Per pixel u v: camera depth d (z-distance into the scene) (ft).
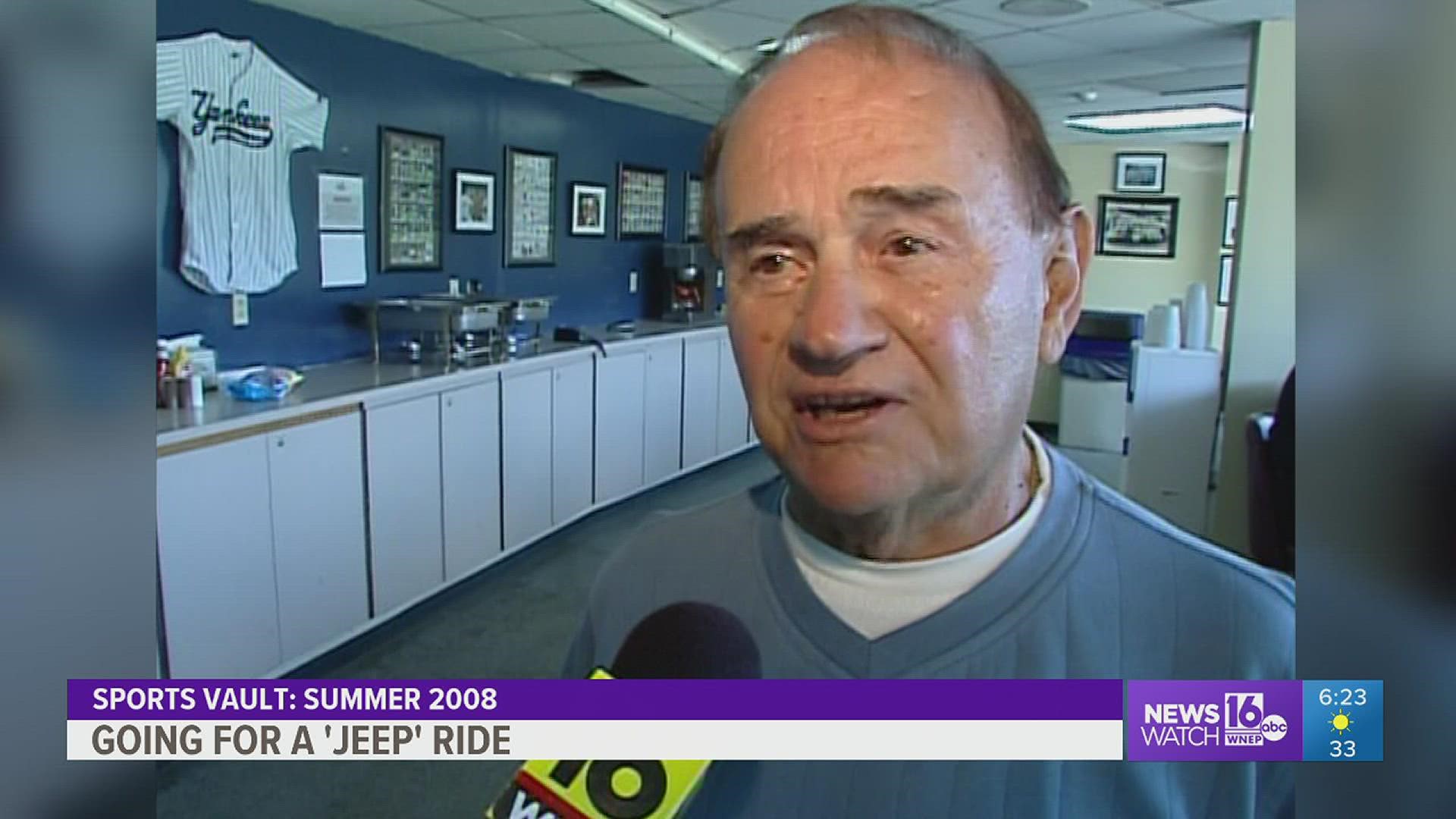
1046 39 13.28
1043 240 2.17
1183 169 25.02
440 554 12.50
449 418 12.46
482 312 13.46
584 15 11.64
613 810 2.27
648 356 18.01
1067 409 24.32
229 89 10.89
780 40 2.39
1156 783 2.10
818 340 1.97
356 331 13.30
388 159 13.57
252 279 11.47
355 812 8.26
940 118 2.00
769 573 2.48
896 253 2.00
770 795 2.23
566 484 15.58
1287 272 13.32
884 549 2.26
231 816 8.14
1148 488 15.56
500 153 15.99
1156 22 12.41
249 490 9.43
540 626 12.32
